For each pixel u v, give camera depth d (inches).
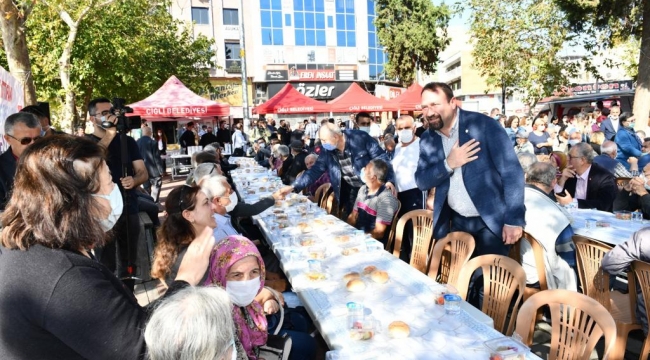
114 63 557.6
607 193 179.9
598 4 379.6
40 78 513.0
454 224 127.2
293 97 482.9
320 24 1157.7
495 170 114.3
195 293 42.5
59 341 39.1
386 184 168.2
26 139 115.3
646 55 370.9
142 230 179.9
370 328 71.4
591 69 454.0
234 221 197.2
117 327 40.2
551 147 344.2
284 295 120.2
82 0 336.5
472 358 63.5
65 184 40.8
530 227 116.4
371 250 118.2
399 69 1059.3
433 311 79.7
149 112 387.5
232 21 1085.1
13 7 204.1
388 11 1024.2
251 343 75.2
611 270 98.9
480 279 109.6
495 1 477.1
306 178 218.5
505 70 497.4
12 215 40.5
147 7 620.1
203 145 536.4
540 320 133.2
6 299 38.0
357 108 479.2
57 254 40.0
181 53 735.1
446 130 120.6
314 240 130.4
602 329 66.5
